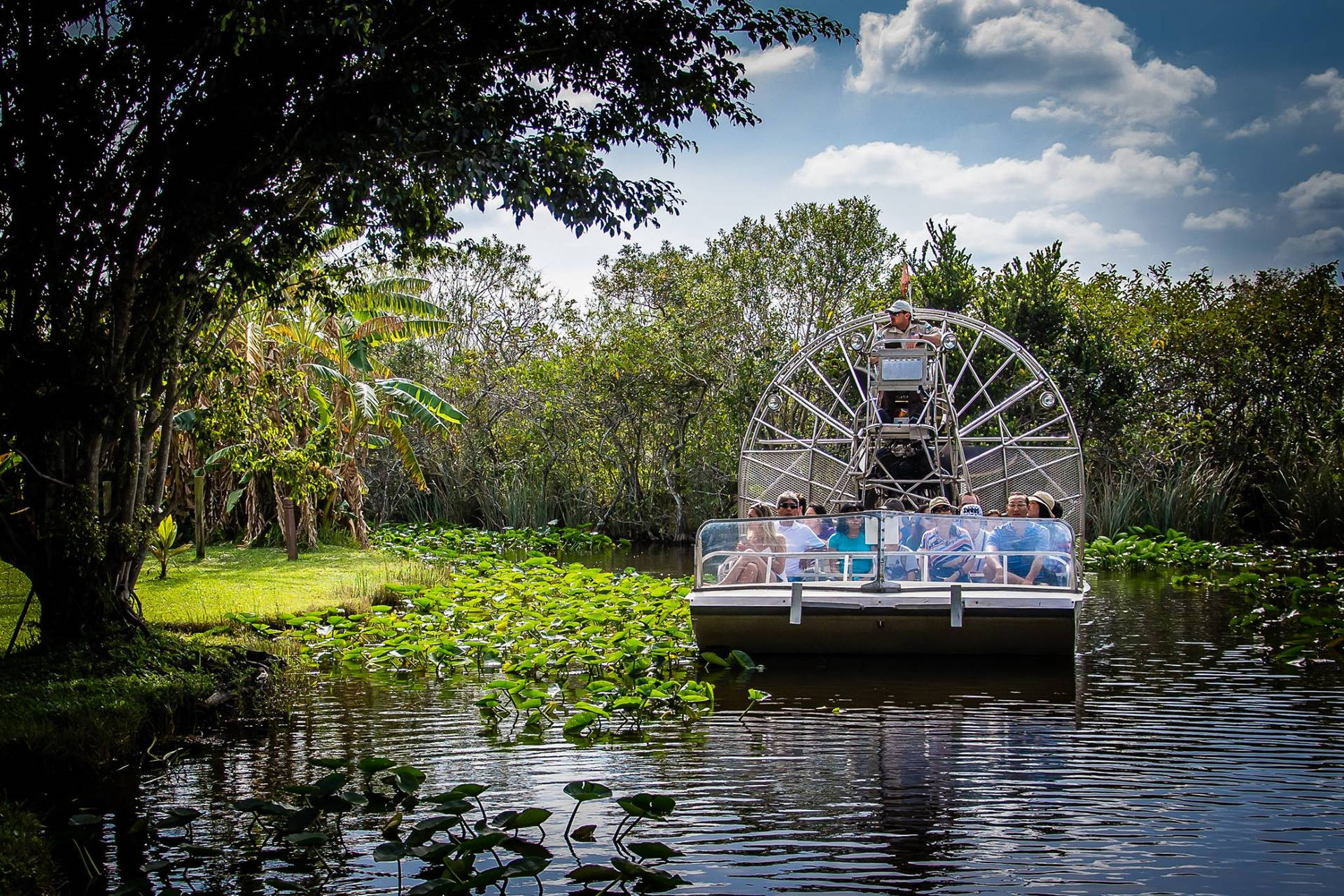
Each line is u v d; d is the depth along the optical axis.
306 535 24.14
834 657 11.62
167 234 10.58
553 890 5.86
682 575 21.03
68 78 10.02
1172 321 31.06
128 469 11.06
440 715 9.78
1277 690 10.28
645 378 31.66
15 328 9.92
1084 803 7.13
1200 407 30.31
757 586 11.75
